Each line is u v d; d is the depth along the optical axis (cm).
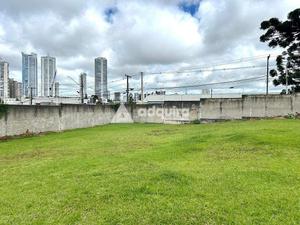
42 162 1010
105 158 1022
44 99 4203
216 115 2802
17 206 562
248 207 513
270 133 1315
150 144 1366
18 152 1296
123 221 474
